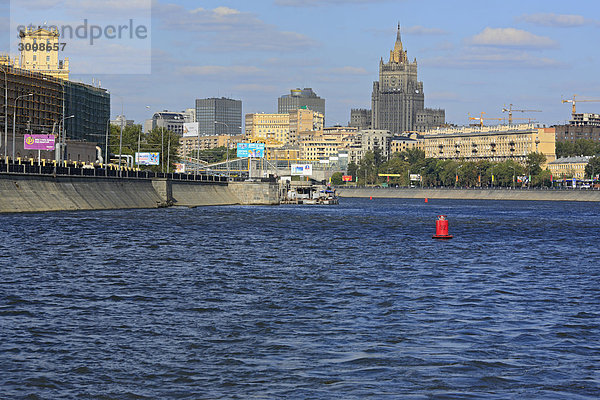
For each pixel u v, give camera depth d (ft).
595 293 202.59
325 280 221.46
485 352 134.51
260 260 271.49
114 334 145.07
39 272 222.89
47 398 109.09
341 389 113.91
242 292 196.34
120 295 187.42
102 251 285.43
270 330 150.41
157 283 208.64
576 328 155.12
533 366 126.31
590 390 114.11
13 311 163.43
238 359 128.98
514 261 284.20
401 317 164.35
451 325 156.35
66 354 130.31
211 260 267.59
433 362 127.85
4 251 271.08
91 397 109.81
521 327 155.43
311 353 133.08
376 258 286.25
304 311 170.60
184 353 132.26
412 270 248.93
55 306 170.81
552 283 222.07
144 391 112.47
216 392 112.27
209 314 165.58
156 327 151.64
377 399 109.81
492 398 110.42
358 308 174.91
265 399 109.60
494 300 188.24
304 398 110.11
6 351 131.13
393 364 126.72
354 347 137.49
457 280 225.35
